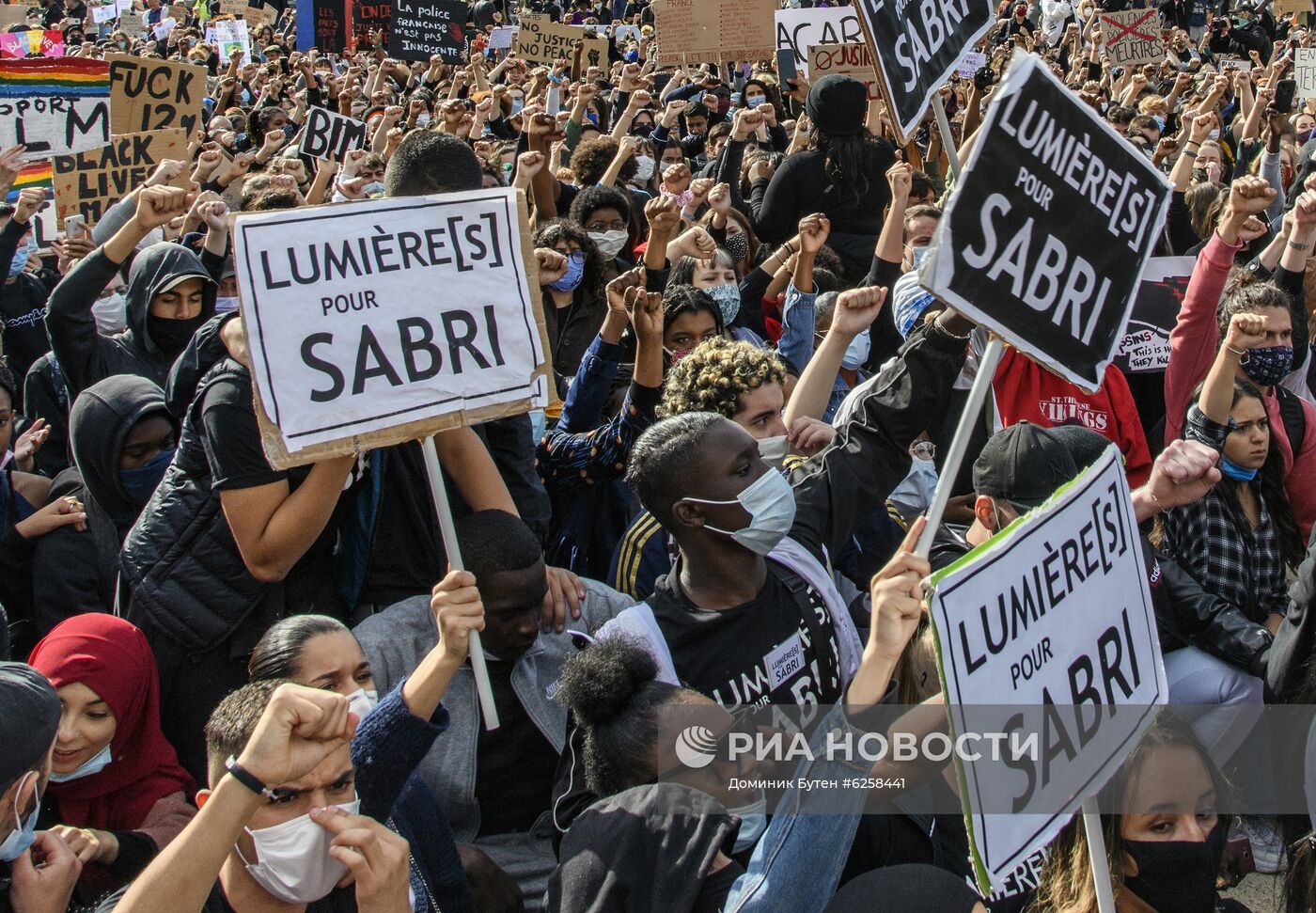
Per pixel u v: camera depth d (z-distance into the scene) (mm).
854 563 3975
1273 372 4559
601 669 2645
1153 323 5656
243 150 11781
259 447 3168
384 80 14695
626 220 6648
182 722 3477
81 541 4230
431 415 2852
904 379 3312
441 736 3232
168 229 6359
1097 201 2523
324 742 2125
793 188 7496
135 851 3041
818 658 3074
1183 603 3842
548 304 5836
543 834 3203
